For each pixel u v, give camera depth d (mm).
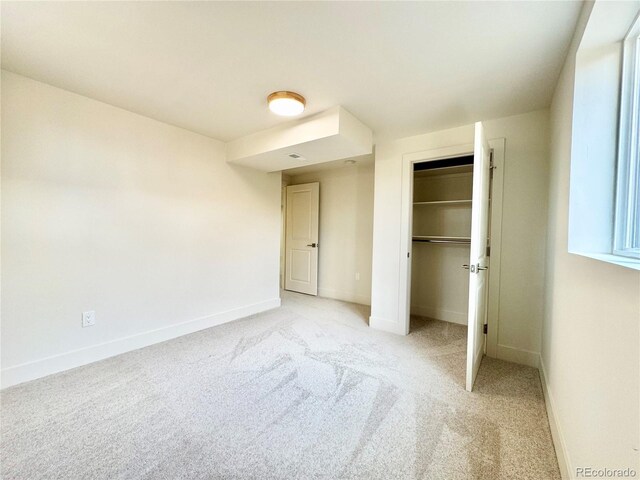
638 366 680
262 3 1233
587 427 1008
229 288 3365
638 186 1141
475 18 1304
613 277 848
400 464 1311
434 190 3660
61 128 2068
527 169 2307
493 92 1990
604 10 1082
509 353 2393
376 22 1340
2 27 1409
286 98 2016
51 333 2055
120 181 2406
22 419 1565
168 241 2762
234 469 1273
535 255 2279
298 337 2857
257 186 3684
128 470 1255
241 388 1915
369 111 2324
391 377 2084
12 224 1879
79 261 2184
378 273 3180
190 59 1669
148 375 2068
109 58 1675
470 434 1503
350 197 4457
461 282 3467
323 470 1276
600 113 1275
